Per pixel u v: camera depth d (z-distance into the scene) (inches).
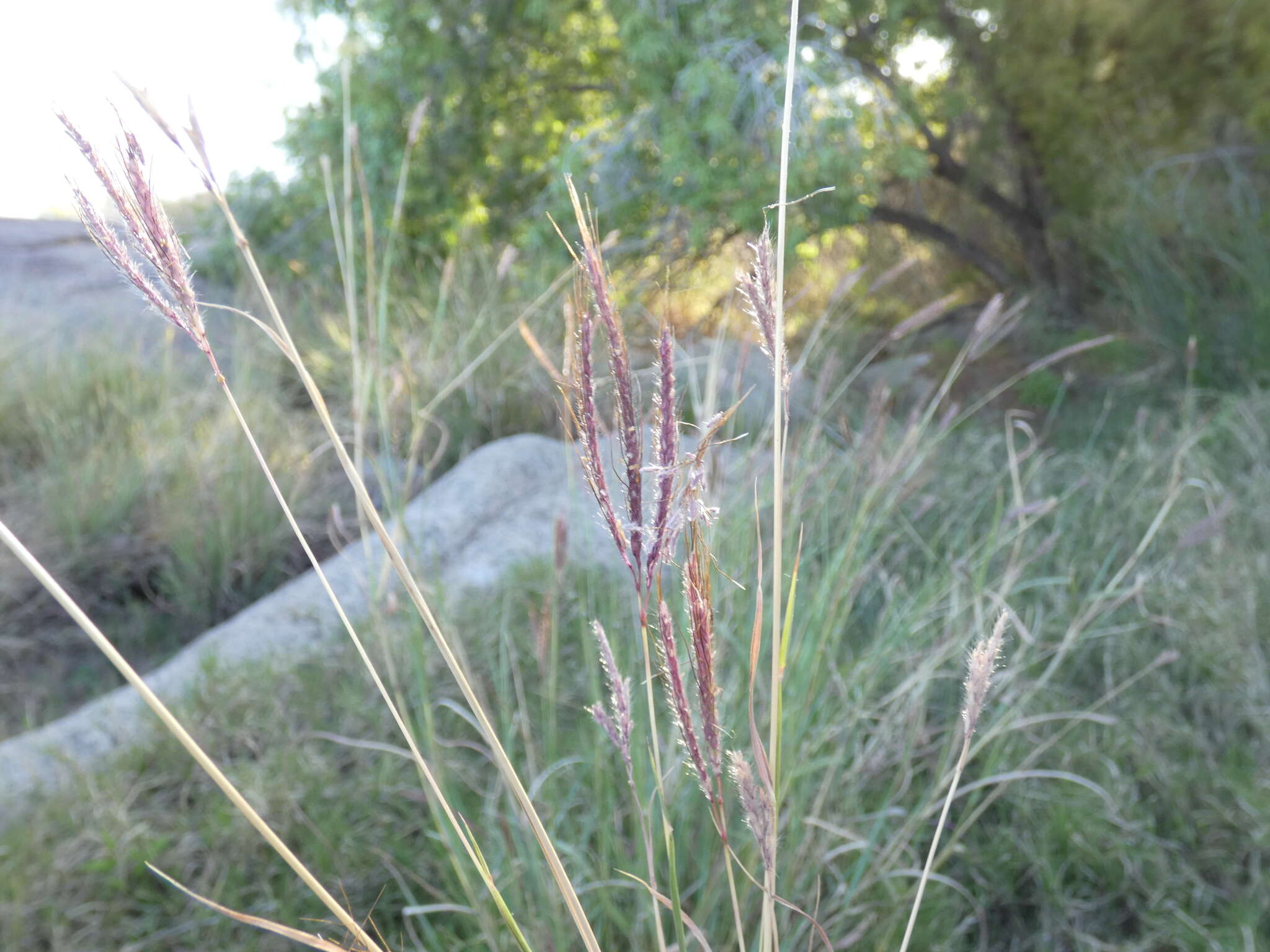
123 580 143.3
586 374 25.1
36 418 171.0
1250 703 97.8
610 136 243.6
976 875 82.7
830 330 193.9
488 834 76.2
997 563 119.9
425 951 72.4
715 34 228.5
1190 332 211.3
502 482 151.9
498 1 258.4
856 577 83.4
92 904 73.7
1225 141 257.4
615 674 32.9
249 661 103.7
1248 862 84.7
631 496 25.3
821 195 232.5
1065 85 266.2
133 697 104.4
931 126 316.8
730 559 87.4
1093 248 267.0
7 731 113.7
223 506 149.3
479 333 195.3
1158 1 243.8
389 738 92.3
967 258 321.7
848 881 75.9
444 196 269.3
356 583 124.4
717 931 68.7
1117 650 108.0
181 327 27.4
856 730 86.7
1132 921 82.3
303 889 77.5
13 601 136.3
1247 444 147.6
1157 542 124.8
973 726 32.3
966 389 232.1
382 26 256.8
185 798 85.4
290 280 268.5
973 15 283.0
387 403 85.0
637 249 239.9
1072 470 160.1
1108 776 91.5
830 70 236.4
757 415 123.8
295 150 269.7
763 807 28.6
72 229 294.8
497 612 109.0
